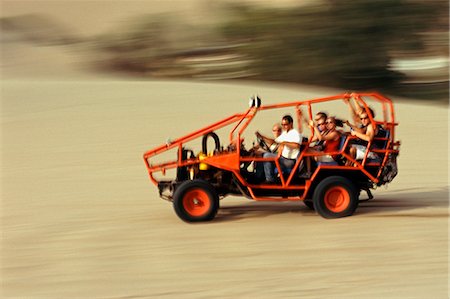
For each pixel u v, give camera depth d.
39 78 45.84
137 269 9.38
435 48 43.44
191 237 10.85
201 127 21.94
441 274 9.09
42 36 59.47
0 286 8.88
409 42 42.81
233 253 10.01
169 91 29.39
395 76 42.06
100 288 8.73
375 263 9.51
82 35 59.78
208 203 11.66
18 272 9.38
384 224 11.51
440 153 18.47
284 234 10.95
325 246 10.28
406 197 13.75
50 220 12.14
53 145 19.70
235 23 44.47
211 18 50.56
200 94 28.58
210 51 45.81
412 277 8.98
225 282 8.84
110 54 52.62
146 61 49.38
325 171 12.02
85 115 24.19
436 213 12.29
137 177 15.79
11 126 22.64
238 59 43.44
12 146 19.70
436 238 10.66
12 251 10.32
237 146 11.73
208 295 8.41
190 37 48.56
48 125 22.67
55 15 64.50
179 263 9.60
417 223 11.57
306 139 12.20
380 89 41.75
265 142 12.40
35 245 10.59
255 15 43.72
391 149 12.16
